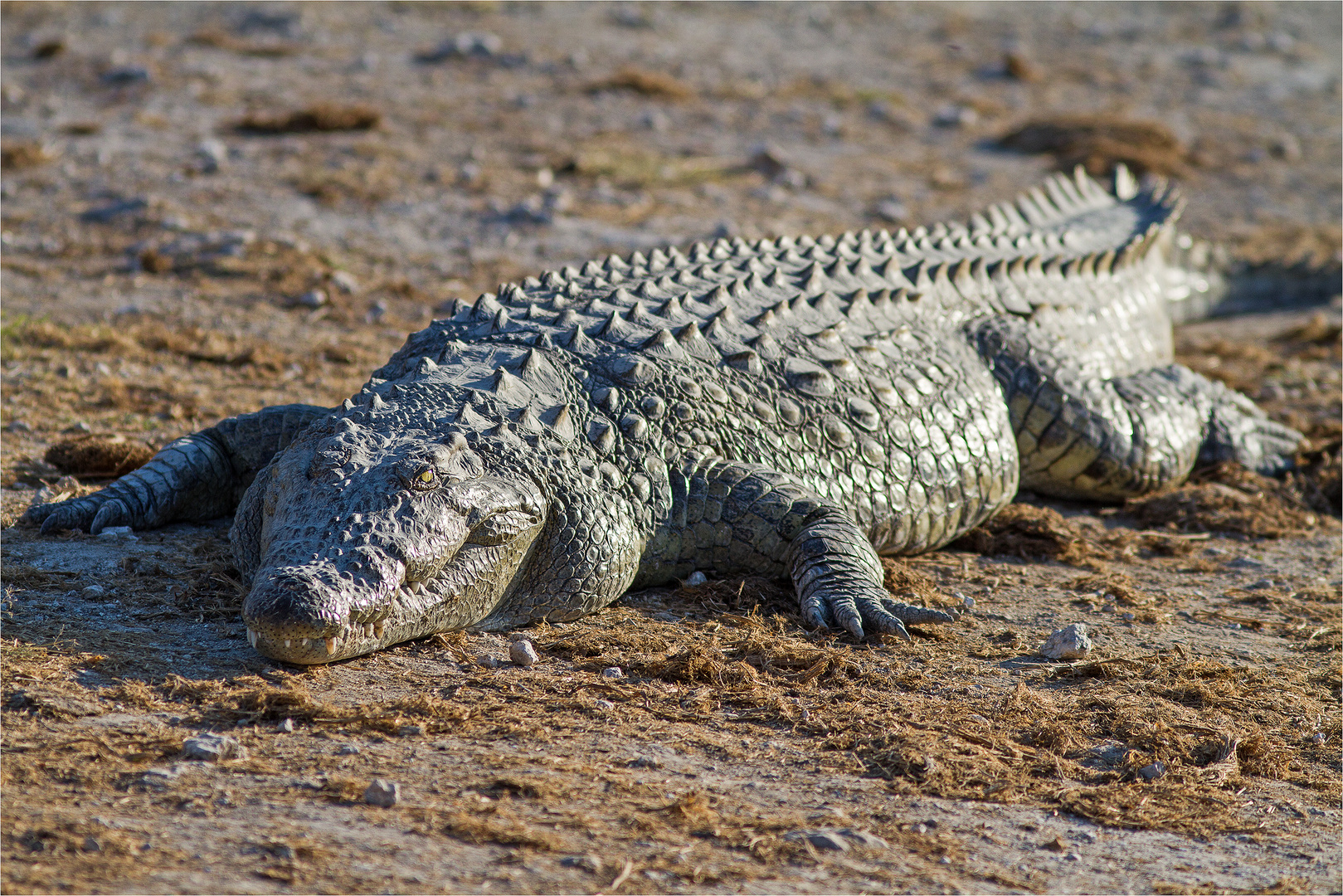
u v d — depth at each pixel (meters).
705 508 20.72
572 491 19.00
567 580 18.97
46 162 50.16
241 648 16.95
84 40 70.00
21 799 12.22
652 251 28.05
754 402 22.08
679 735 15.34
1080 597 21.86
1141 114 74.06
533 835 12.25
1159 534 25.72
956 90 76.31
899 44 87.81
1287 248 53.47
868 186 56.41
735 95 69.88
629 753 14.66
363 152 53.75
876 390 23.78
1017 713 16.47
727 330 23.17
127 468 24.41
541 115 62.25
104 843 11.39
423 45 73.50
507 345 21.52
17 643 16.27
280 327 36.44
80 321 35.38
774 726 15.81
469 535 17.55
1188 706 17.22
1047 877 12.41
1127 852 13.11
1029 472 27.11
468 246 45.16
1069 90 78.44
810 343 23.73
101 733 13.88
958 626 20.00
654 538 20.34
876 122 68.00
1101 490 27.33
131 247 42.22
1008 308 28.16
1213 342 41.31
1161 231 37.47
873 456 23.14
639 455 20.34
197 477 22.50
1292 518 26.89
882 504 23.11
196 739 13.75
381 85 65.00
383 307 38.56
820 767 14.66
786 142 62.62
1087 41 93.19
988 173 60.31
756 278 25.53
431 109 61.56
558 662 17.61
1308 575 23.80
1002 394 26.45
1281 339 42.56
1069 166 62.06
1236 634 20.47
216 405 29.20
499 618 18.67
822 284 25.94
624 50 77.25
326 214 46.84
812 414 22.64
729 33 85.62
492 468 18.33
